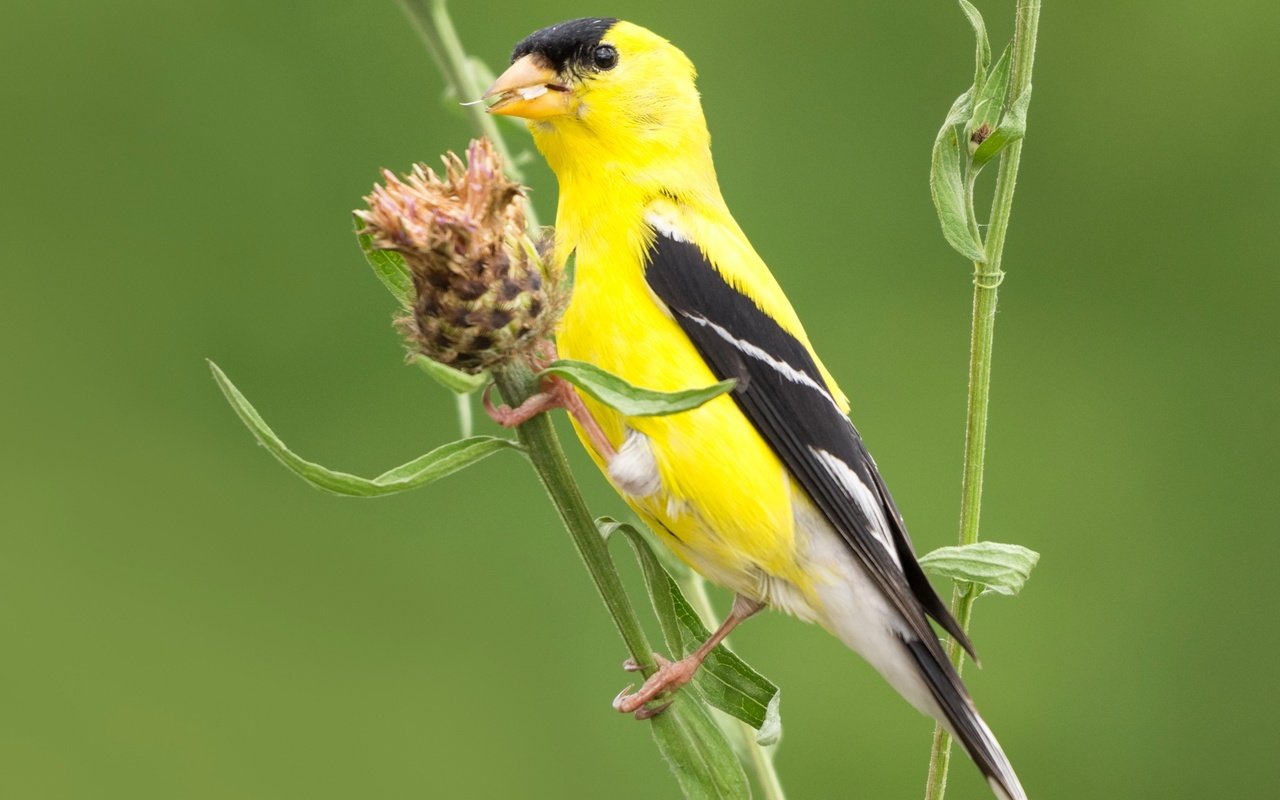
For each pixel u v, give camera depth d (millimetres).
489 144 2252
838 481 2299
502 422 2252
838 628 2301
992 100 2268
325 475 2236
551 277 2254
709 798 2264
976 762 2291
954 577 2266
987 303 2273
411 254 2248
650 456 2293
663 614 2270
